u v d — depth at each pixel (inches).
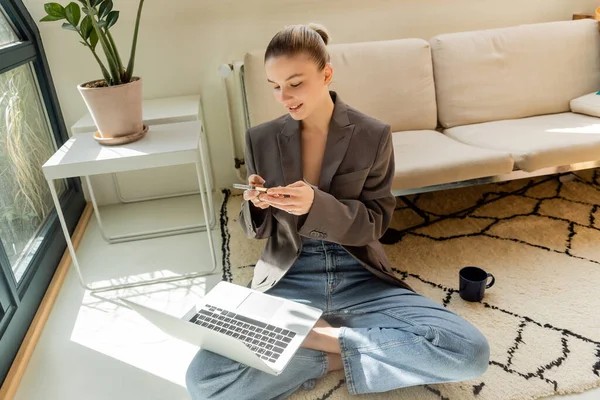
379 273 51.8
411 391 49.6
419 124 87.0
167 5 85.9
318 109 47.3
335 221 45.6
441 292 64.6
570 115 89.7
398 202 89.8
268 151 49.9
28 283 65.8
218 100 94.0
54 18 64.3
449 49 87.9
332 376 51.8
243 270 72.3
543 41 90.4
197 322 47.1
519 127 84.0
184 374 55.2
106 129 69.2
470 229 79.6
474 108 88.9
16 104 74.9
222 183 101.1
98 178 96.0
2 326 56.8
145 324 63.9
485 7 96.6
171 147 66.8
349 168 48.6
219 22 88.6
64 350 60.1
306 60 42.2
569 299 61.9
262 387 46.4
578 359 52.5
